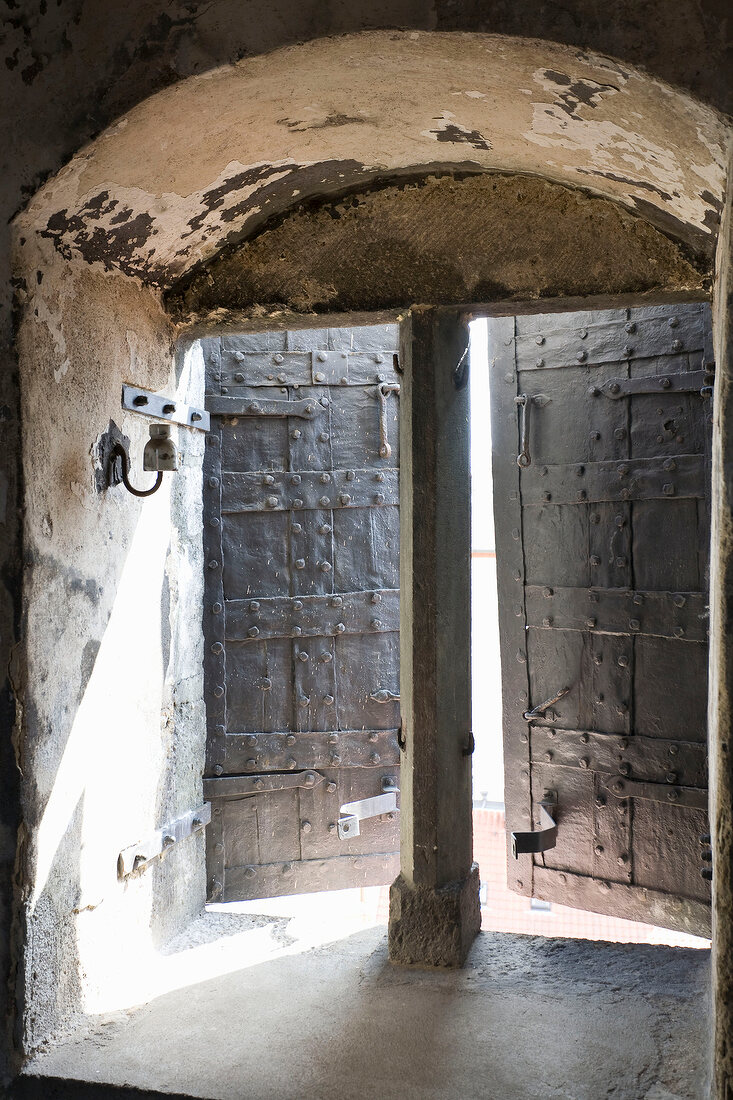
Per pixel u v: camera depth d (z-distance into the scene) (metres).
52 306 2.12
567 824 3.05
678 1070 2.00
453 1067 2.03
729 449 1.61
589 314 2.98
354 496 3.21
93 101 1.89
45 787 2.11
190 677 2.96
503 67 1.80
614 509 2.93
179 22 1.83
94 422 2.32
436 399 2.49
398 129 2.16
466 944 2.56
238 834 3.12
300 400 3.19
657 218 2.28
